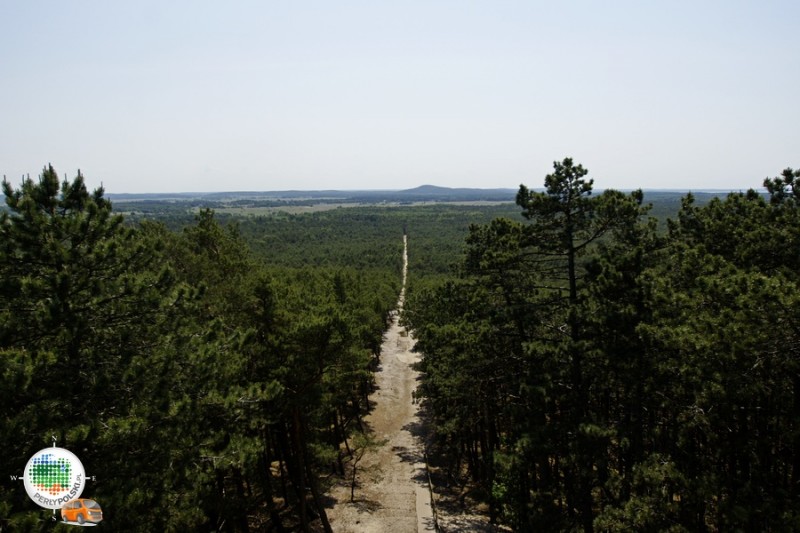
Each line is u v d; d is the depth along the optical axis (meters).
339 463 31.09
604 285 14.65
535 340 17.41
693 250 14.55
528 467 17.17
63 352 10.41
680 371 12.12
